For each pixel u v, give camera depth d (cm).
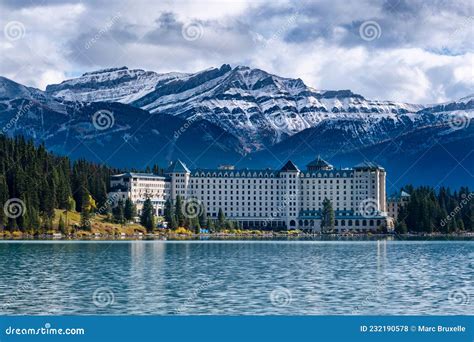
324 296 15712
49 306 14238
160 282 18350
